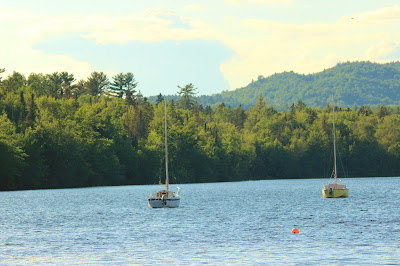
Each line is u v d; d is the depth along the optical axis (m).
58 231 181.50
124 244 153.50
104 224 199.62
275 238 160.75
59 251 143.50
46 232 179.12
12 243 156.50
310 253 136.88
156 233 173.88
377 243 149.88
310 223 196.25
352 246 145.75
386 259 128.62
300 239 158.38
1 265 127.25
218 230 179.12
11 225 199.00
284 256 133.75
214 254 137.38
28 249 146.62
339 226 186.62
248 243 152.62
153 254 138.50
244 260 129.88
